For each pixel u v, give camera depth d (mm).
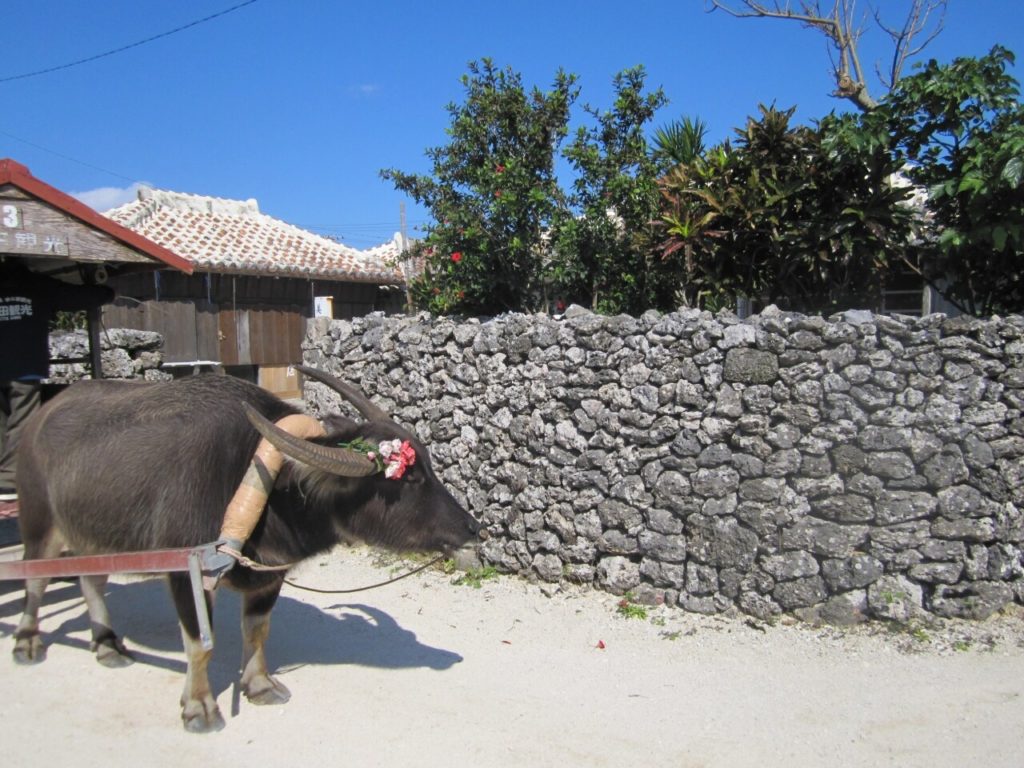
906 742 3791
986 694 4172
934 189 5645
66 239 5809
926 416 4883
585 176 8289
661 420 5461
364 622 5555
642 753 3787
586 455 5762
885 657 4602
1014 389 4832
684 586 5398
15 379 5980
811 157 6582
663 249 6789
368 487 4168
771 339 5125
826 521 5027
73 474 4352
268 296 16188
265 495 3996
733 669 4609
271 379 16203
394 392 6930
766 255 6918
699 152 7648
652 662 4762
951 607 4863
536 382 6000
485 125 8781
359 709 4305
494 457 6258
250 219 18609
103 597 5070
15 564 4461
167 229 16031
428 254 9414
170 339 14727
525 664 4809
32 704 4441
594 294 8430
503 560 6230
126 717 4273
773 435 5102
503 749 3854
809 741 3836
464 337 6438
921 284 8719
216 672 4855
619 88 8477
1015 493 4836
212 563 3732
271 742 3986
